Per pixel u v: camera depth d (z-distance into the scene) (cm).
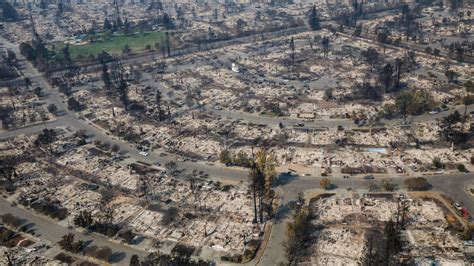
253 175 15950
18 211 18075
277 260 14438
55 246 15788
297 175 19375
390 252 13775
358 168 19600
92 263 14762
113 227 16462
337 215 16625
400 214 16338
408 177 18612
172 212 17450
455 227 15425
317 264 14262
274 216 16700
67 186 19788
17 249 15712
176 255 14362
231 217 16912
